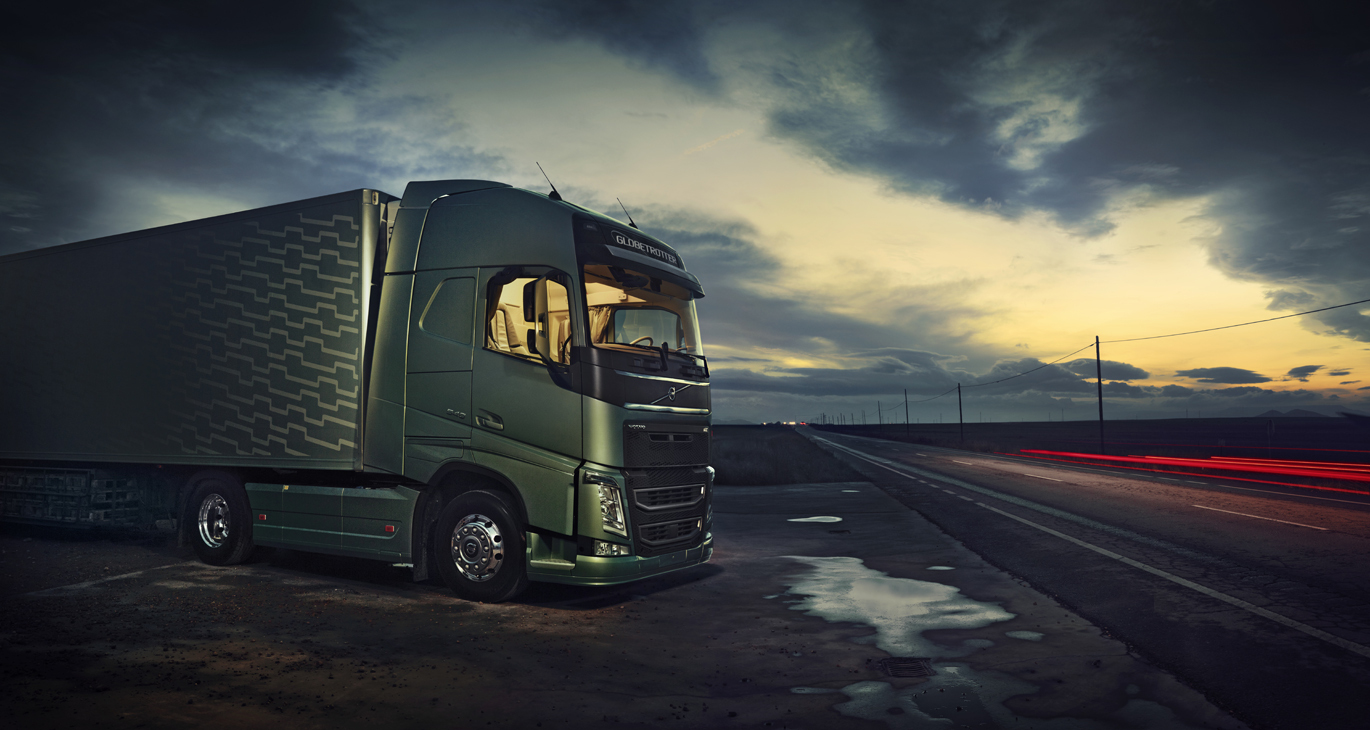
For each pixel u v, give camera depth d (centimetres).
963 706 461
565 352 711
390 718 433
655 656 573
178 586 796
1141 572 876
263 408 840
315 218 820
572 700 471
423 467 757
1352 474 2653
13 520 1116
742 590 823
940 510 1614
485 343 738
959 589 816
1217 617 669
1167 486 2161
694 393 821
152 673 504
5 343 1106
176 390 909
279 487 851
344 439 788
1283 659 546
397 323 782
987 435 11162
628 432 715
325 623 652
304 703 454
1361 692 477
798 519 1502
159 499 1066
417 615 686
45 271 1067
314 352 811
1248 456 4078
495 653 572
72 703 443
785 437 9525
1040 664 545
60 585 800
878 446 6900
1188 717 439
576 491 691
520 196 753
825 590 820
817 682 512
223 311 879
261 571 884
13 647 559
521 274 728
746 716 446
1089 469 3152
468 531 741
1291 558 952
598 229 746
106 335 985
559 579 700
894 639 620
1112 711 450
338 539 810
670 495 765
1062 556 1003
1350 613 678
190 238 916
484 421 731
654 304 822
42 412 1051
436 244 778
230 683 488
